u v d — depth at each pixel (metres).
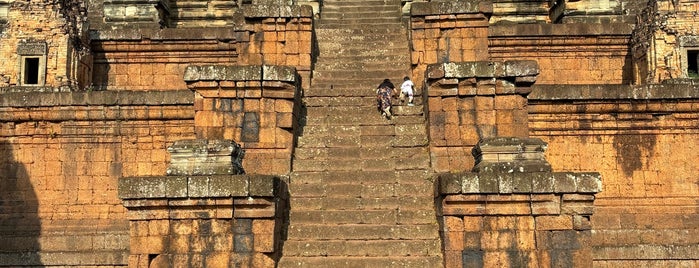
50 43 17.66
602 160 14.62
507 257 10.00
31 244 13.89
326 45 18.53
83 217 14.59
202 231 10.07
